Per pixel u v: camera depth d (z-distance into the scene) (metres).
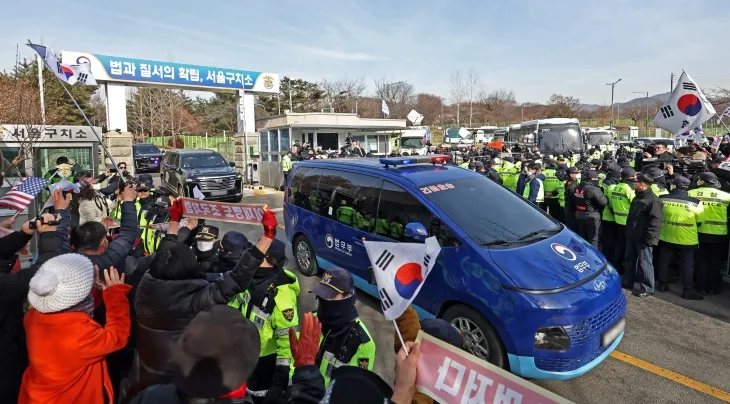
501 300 3.73
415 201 4.77
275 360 2.68
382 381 1.84
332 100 51.59
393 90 53.56
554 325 3.55
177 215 3.65
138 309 2.26
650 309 5.51
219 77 18.48
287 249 8.43
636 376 4.04
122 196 3.63
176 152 15.34
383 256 2.20
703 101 8.25
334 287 2.42
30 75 20.92
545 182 9.41
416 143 28.70
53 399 2.10
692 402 3.65
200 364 1.43
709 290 5.96
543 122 21.06
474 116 59.75
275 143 19.44
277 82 20.00
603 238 7.32
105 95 16.72
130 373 2.39
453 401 1.78
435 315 4.34
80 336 2.11
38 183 4.63
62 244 3.56
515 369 3.70
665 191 6.75
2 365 2.43
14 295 2.50
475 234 4.24
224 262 3.36
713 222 5.70
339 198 5.91
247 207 3.29
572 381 3.98
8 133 8.89
